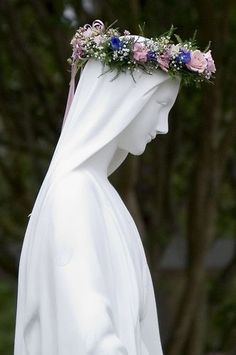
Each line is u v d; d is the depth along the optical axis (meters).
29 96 17.44
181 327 17.11
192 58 6.55
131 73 6.44
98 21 6.61
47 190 6.34
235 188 19.83
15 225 18.94
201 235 16.81
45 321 6.18
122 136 6.56
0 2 16.47
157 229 17.66
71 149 6.39
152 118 6.55
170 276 22.28
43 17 16.25
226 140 16.39
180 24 16.08
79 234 6.14
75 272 6.07
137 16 14.92
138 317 6.30
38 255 6.26
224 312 19.59
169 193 17.89
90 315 5.96
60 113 17.31
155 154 17.58
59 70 16.61
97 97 6.45
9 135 17.59
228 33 16.14
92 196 6.30
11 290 22.67
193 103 17.58
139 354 6.27
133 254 6.43
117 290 6.26
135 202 16.45
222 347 19.33
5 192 20.20
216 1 15.64
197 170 16.61
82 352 5.91
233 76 16.67
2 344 22.11
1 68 17.45
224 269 19.66
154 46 6.46
